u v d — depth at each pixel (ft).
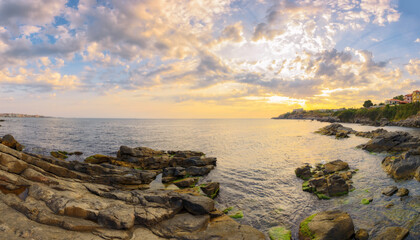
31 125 492.54
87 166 78.18
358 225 48.73
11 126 437.17
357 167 100.37
